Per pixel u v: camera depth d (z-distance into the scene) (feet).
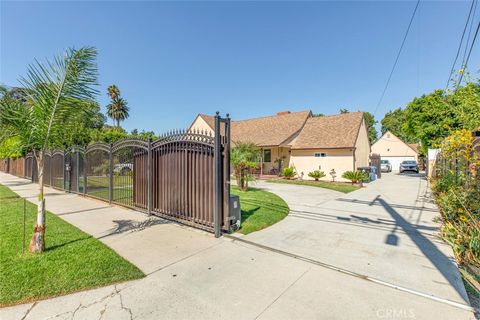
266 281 10.28
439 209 24.66
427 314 8.05
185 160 18.56
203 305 8.56
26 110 13.08
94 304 8.59
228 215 16.61
